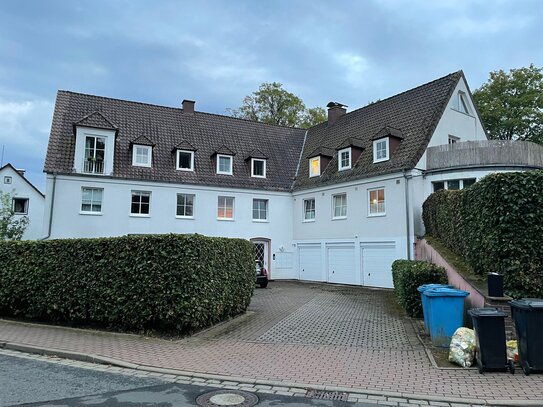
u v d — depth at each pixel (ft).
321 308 44.34
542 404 16.90
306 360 23.93
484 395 18.02
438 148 63.31
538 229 26.71
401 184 64.34
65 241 34.53
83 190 73.10
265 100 137.28
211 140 91.40
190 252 30.04
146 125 87.10
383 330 32.17
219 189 82.94
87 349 26.11
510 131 114.11
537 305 20.59
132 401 17.33
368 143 77.25
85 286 32.99
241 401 17.52
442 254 41.01
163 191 78.38
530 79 112.78
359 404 17.31
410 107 75.61
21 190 128.98
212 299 32.12
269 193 87.45
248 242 42.55
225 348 26.91
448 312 26.50
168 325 30.73
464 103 75.82
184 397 17.94
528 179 27.37
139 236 31.40
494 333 21.26
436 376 20.75
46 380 20.33
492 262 28.30
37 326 34.27
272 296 56.13
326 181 79.00
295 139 102.01
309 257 83.66
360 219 71.61
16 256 36.81
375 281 68.39
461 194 37.91
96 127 74.13
